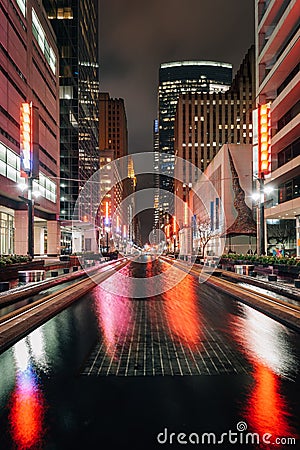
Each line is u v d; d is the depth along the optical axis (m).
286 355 7.58
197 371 6.62
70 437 4.36
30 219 30.06
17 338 8.71
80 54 78.50
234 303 14.59
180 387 5.87
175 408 5.12
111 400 5.38
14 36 42.69
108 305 14.10
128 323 10.73
